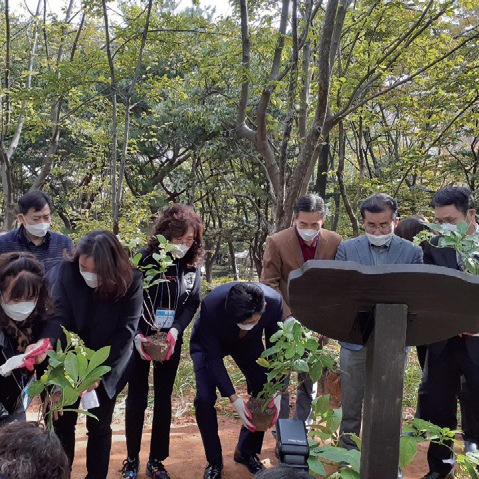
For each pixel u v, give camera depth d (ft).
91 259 8.46
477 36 21.99
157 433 10.75
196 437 13.51
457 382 9.78
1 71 32.37
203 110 36.63
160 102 45.62
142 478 11.02
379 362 4.85
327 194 52.26
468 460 6.63
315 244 11.90
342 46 27.55
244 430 11.39
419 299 4.79
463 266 9.78
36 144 49.73
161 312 10.37
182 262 10.65
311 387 11.92
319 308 4.92
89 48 31.30
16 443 4.69
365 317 5.00
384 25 24.80
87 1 24.52
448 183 44.29
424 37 23.30
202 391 10.56
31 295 7.60
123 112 35.60
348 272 4.58
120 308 9.11
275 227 19.29
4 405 8.43
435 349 9.61
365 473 5.04
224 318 9.95
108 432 9.41
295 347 7.65
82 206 45.24
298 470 5.03
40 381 6.79
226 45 25.32
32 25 33.17
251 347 10.53
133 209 37.83
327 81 16.49
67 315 8.82
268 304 10.19
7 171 31.96
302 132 21.34
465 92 28.78
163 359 9.84
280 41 20.59
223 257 107.24
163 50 25.88
